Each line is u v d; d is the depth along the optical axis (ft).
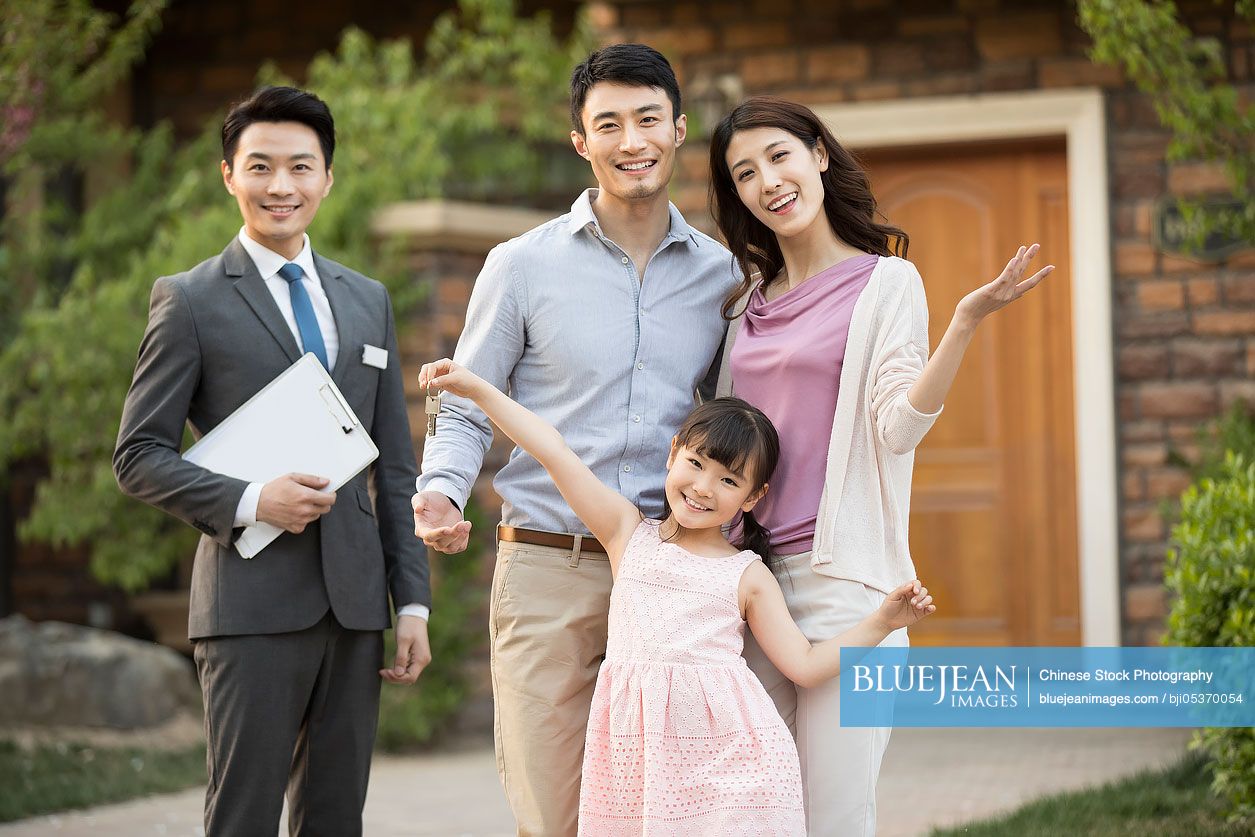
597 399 18.75
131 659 39.68
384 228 38.78
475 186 44.98
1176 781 29.19
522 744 18.42
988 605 41.70
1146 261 39.88
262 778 19.07
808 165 18.12
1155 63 28.91
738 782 16.69
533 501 18.74
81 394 40.45
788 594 17.69
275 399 19.54
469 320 19.27
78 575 49.98
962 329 15.90
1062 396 41.45
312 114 20.24
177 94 50.52
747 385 18.38
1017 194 41.81
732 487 17.38
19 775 33.19
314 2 49.44
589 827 17.33
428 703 36.81
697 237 19.51
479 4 45.57
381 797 31.71
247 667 19.08
